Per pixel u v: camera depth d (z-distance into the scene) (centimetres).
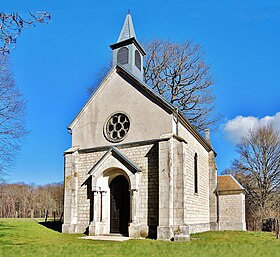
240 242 1658
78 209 2117
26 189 8588
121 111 2127
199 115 3491
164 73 3544
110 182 2095
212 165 2880
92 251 1243
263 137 4419
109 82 2234
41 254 1166
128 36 2434
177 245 1459
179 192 1831
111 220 2053
